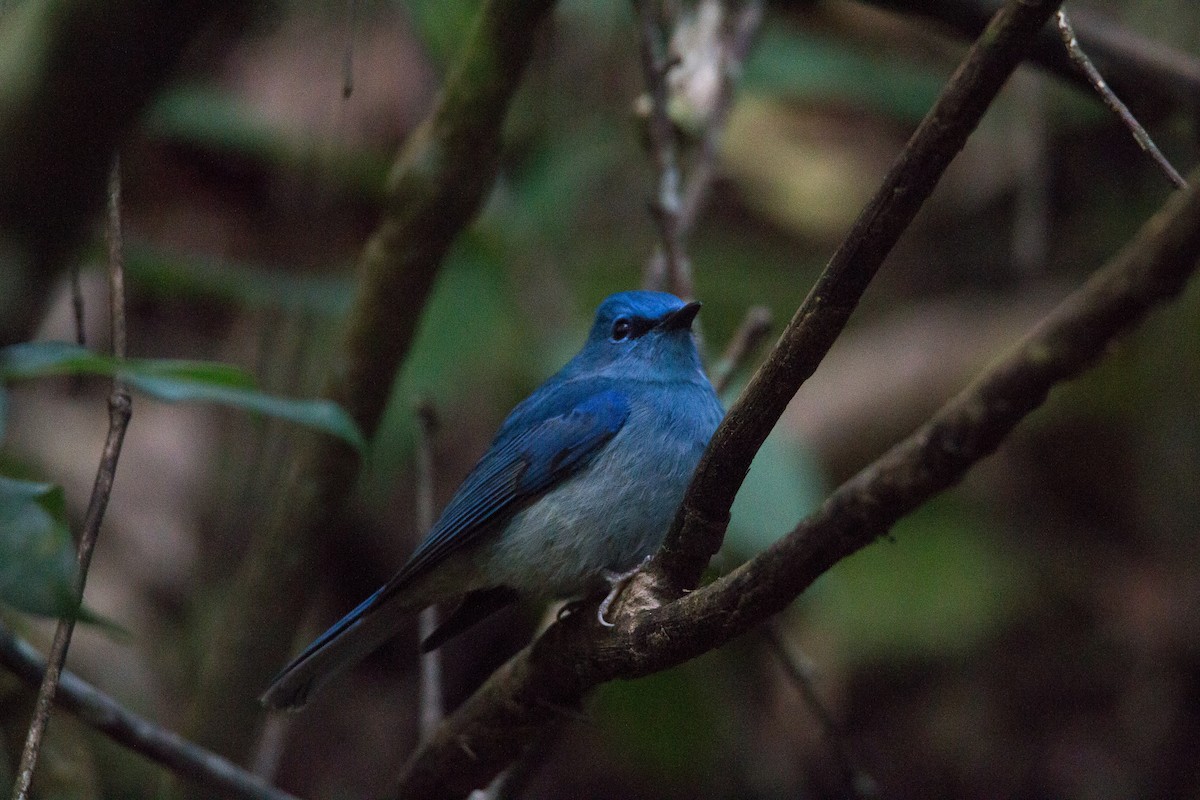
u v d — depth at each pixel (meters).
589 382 8.54
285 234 11.05
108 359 4.59
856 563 12.27
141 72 4.09
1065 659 12.60
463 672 12.76
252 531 10.41
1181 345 12.95
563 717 6.30
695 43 9.21
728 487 5.15
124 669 10.42
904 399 12.95
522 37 7.03
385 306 7.51
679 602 5.22
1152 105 8.51
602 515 8.18
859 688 12.52
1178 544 12.88
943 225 14.55
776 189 14.17
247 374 5.03
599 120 12.18
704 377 8.73
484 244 10.70
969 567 12.41
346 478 7.78
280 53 11.66
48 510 4.21
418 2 9.13
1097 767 12.20
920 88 12.46
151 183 12.43
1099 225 13.89
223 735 7.80
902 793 12.16
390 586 7.76
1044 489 13.34
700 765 11.30
